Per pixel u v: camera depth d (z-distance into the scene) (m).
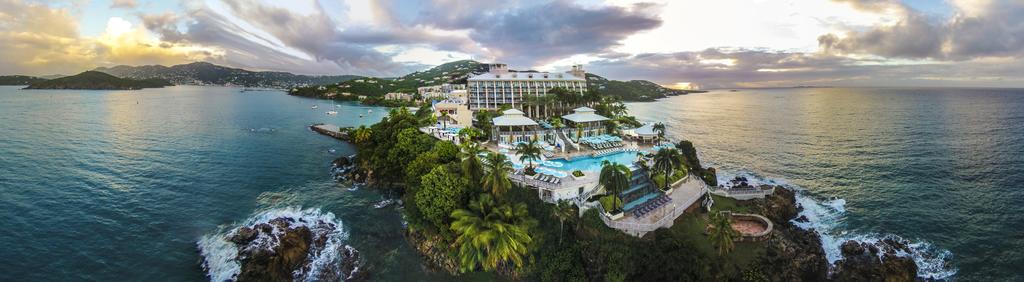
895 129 176.75
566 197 69.75
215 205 81.94
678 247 57.75
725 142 161.00
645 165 82.06
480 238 55.28
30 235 65.38
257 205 83.56
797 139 162.75
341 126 198.88
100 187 88.00
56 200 79.50
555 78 184.12
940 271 63.03
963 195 90.25
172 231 69.81
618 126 131.50
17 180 89.56
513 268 61.00
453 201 64.94
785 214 79.56
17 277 54.69
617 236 60.31
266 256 62.28
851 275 62.31
